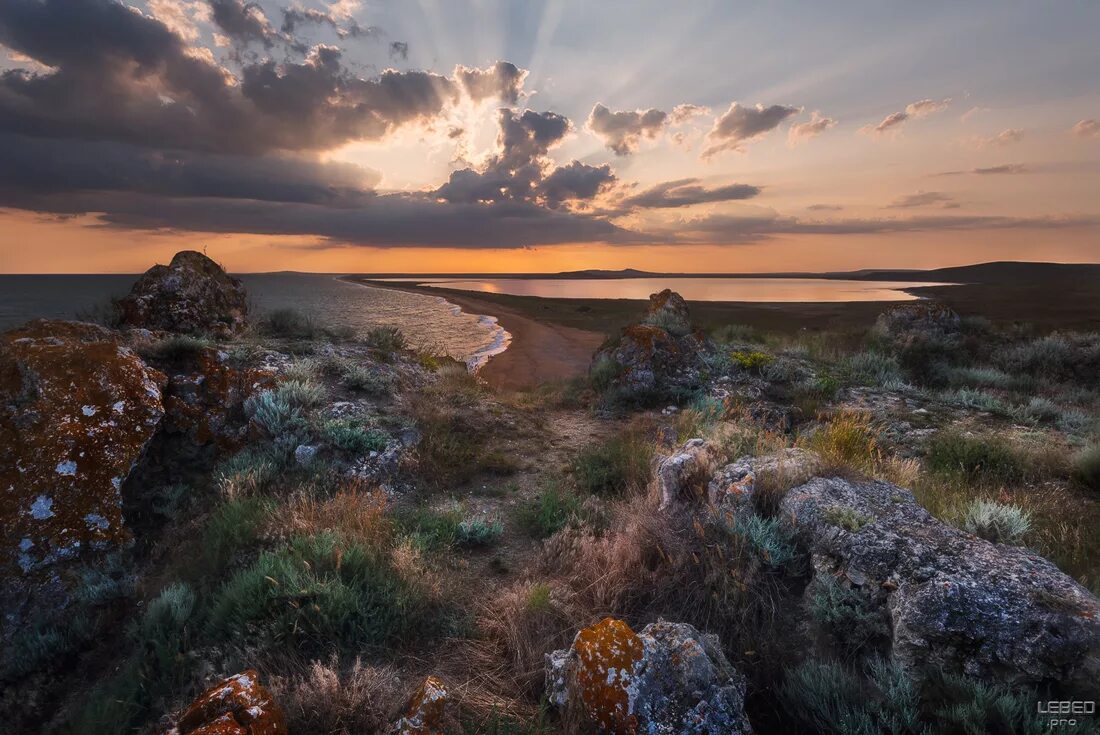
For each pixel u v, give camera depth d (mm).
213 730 2406
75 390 6039
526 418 10773
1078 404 11727
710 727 2736
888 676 2986
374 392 9516
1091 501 6039
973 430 8875
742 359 13102
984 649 2881
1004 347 16250
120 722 3320
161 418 6715
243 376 8203
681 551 4402
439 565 5102
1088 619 2807
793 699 3121
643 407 11727
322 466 6863
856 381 12500
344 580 4387
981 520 4391
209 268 11922
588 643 3088
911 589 3246
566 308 69625
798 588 3979
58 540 5121
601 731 2791
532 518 6297
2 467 5285
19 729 3975
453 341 38719
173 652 3756
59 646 4410
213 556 4996
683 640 3119
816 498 4395
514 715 3240
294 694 3127
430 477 7578
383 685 3283
